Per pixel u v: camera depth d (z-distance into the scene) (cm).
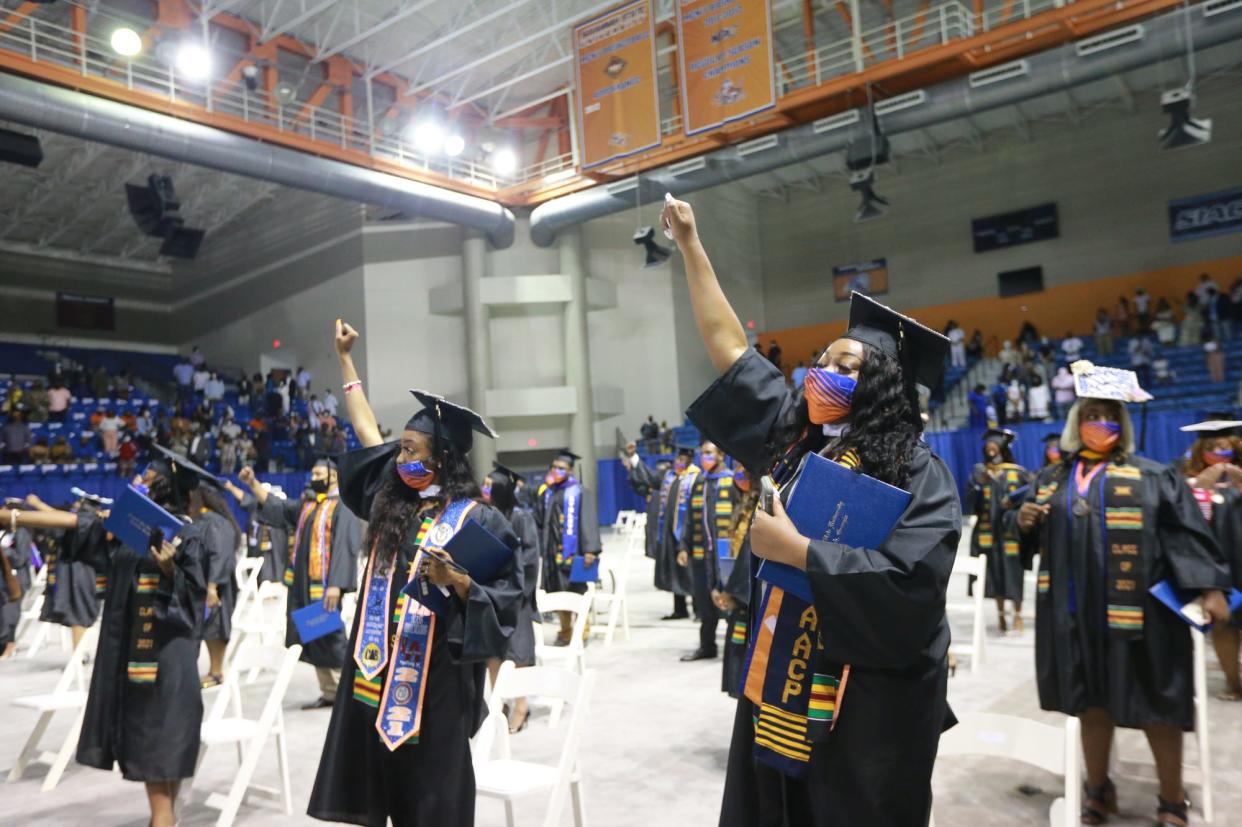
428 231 2400
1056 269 2394
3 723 709
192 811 482
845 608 166
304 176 1777
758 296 2808
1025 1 1488
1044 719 569
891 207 2638
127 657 429
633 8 1727
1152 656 384
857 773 176
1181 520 381
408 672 308
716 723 609
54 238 2680
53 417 2173
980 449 1977
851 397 188
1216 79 2184
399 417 2361
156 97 1550
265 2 1761
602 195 2039
